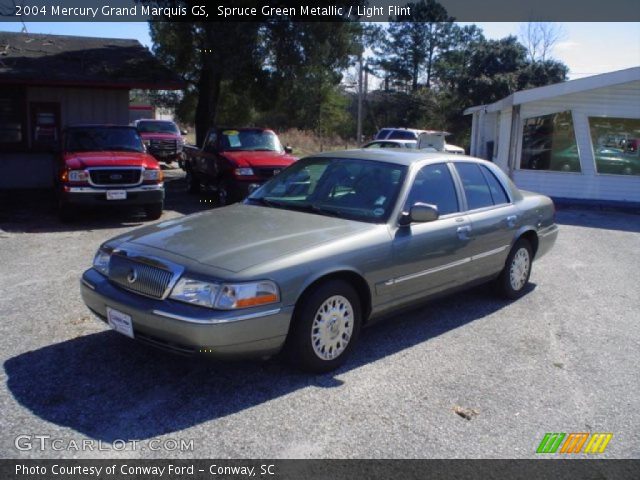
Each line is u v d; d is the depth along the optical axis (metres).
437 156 5.55
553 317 5.91
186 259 3.95
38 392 3.92
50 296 6.01
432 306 6.14
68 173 9.92
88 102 15.42
